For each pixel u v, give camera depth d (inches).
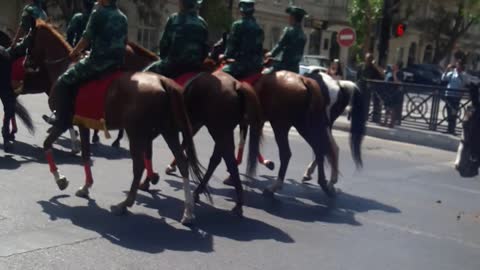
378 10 1147.3
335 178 347.6
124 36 279.1
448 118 628.7
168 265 217.8
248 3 330.3
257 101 287.1
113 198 301.3
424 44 2219.5
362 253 250.2
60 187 295.9
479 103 300.5
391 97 666.8
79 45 275.7
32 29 354.6
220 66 329.4
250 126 289.4
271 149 508.4
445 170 481.4
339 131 687.7
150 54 371.9
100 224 258.2
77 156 394.9
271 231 271.3
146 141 264.8
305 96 323.3
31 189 303.0
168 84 263.6
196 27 297.4
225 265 222.5
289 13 363.9
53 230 244.5
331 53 1916.8
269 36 1704.0
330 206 327.9
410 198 365.1
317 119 329.4
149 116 257.9
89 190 311.7
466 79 714.2
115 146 442.3
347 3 1894.7
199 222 276.1
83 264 211.8
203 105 284.0
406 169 470.9
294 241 258.7
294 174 409.4
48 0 1178.6
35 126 494.3
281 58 362.6
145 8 1337.4
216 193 336.2
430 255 255.3
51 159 295.4
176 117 261.9
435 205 351.3
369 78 699.4
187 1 296.5
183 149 270.5
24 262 208.5
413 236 282.4
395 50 2069.4
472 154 298.0
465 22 2135.8
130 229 255.3
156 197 313.1
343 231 281.3
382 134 649.0
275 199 333.7
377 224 297.9
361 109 369.1
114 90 267.1
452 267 241.6
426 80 1588.3
